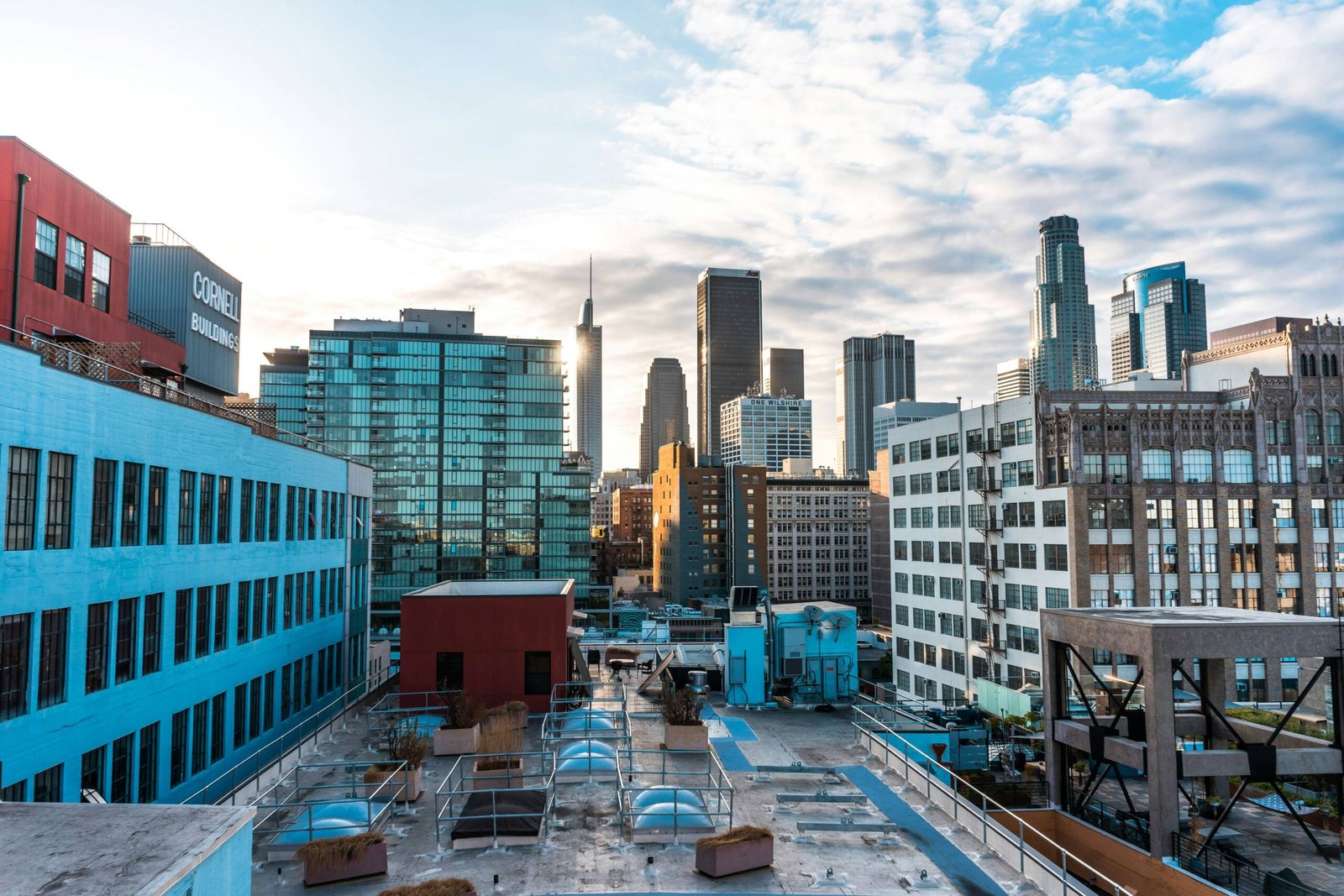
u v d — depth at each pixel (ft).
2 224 110.01
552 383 612.70
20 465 74.02
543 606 125.90
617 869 65.05
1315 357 220.43
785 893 61.52
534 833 69.31
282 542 137.69
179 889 40.47
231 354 200.44
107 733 85.92
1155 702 83.25
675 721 101.09
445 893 54.95
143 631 93.71
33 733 74.84
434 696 123.95
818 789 87.10
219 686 112.88
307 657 150.30
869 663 437.17
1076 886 59.31
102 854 42.16
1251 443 216.74
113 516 88.02
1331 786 105.91
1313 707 187.11
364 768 93.76
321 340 583.99
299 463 145.69
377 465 583.58
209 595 110.63
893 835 74.18
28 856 41.91
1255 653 84.17
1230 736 99.35
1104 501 212.23
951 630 268.21
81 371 102.58
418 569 582.76
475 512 593.01
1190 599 210.79
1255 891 73.51
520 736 103.30
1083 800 96.94
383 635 500.74
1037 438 223.10
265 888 61.72
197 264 183.32
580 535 604.90
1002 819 97.35
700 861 64.80
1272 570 212.64
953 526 267.18
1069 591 211.61
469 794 75.77
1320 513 216.33
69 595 79.92
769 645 136.56
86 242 127.03
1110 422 214.69
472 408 598.34
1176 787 82.58
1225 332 283.59
